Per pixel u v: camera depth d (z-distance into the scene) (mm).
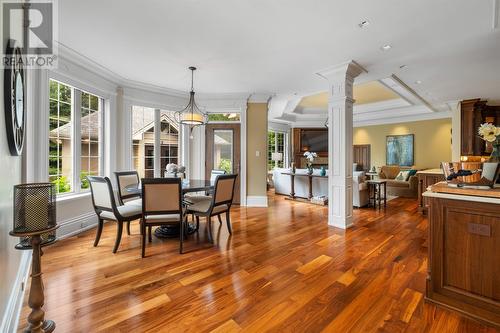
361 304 1920
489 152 6004
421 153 7926
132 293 2053
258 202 5793
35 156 3045
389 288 2150
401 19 2623
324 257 2809
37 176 3062
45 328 1557
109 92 4445
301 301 1957
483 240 1725
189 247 3102
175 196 2881
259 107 5828
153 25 2742
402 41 3115
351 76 4059
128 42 3150
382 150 8773
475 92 5488
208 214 3270
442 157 7547
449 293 1846
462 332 1622
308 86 5102
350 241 3336
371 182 5551
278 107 7266
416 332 1615
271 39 3062
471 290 1763
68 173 3730
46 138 3174
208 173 5930
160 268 2516
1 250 1395
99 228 3119
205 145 5949
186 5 2373
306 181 6656
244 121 5789
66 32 2885
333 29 2826
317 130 9492
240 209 5410
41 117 3102
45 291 2068
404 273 2422
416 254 2891
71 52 3418
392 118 8484
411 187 6812
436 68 4043
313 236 3547
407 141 8195
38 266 1502
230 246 3145
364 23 2705
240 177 5852
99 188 3020
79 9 2428
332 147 4086
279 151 9547
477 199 1714
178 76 4449
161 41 3125
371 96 7086
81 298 1972
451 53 3484
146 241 3301
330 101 4121
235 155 5898
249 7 2410
